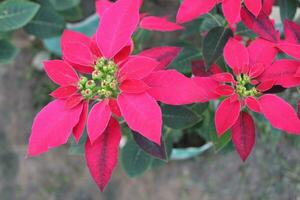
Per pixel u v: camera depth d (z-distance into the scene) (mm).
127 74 576
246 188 1167
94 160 592
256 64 607
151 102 560
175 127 709
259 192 1164
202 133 895
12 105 1235
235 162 1179
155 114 556
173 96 575
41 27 958
